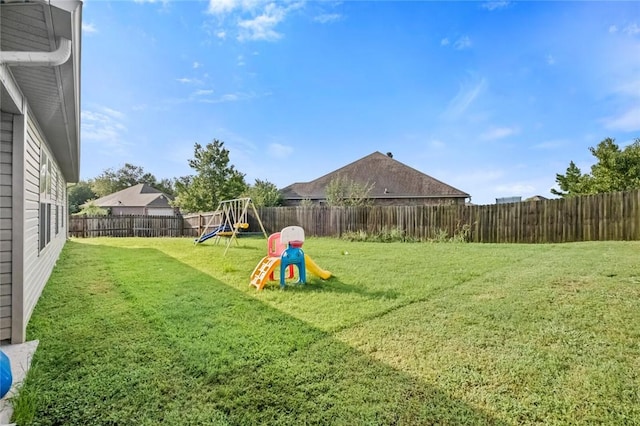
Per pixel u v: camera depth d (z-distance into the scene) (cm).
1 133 309
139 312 380
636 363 243
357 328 325
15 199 311
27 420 188
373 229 1332
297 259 507
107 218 1775
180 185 2228
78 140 601
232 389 221
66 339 303
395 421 189
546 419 188
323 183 2252
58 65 248
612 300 370
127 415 195
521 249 818
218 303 413
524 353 264
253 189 2023
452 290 451
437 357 262
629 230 822
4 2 186
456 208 1152
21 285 305
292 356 268
